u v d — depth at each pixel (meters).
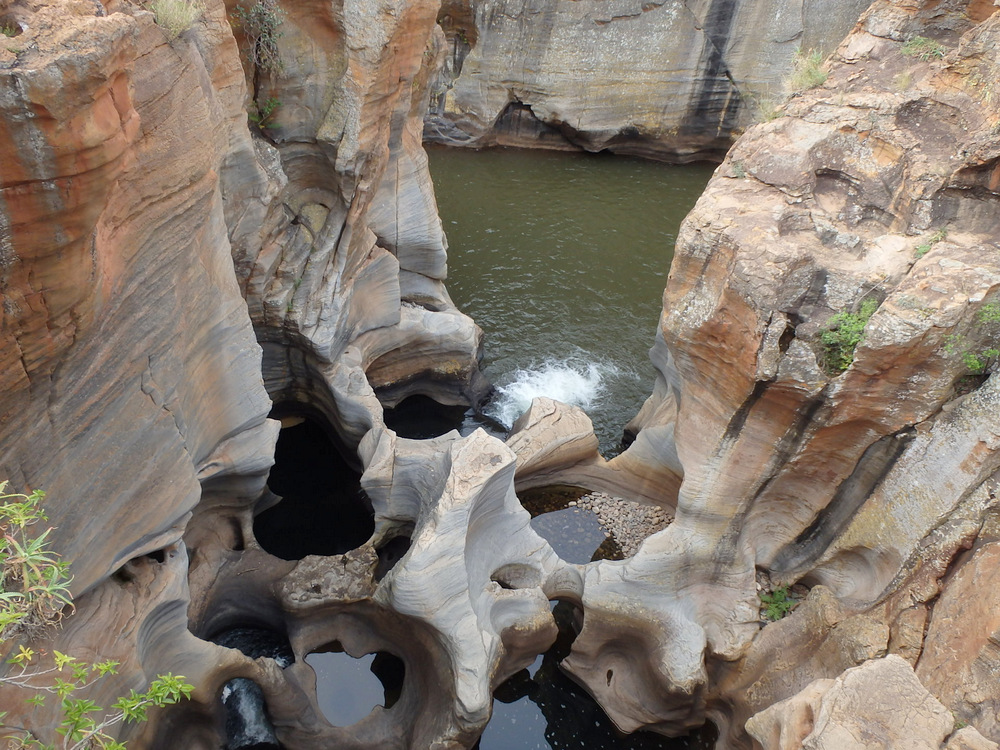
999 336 9.73
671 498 14.95
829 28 27.33
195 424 10.95
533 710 12.83
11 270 6.34
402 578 11.25
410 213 17.67
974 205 10.90
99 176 6.49
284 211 14.77
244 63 13.77
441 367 18.22
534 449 14.98
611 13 28.05
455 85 29.66
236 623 13.11
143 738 9.99
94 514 8.66
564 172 29.17
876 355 9.89
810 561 12.01
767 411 11.07
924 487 10.26
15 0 6.19
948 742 6.99
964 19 13.59
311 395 16.55
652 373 19.52
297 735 11.50
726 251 10.99
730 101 29.16
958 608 9.16
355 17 13.38
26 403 7.21
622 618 12.27
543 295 21.89
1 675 7.48
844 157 11.96
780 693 10.97
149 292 8.91
